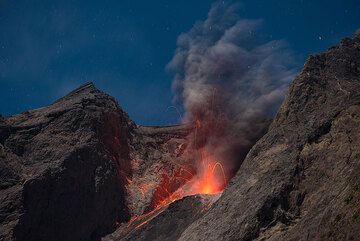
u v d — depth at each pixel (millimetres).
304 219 49719
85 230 81812
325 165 56406
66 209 80688
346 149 56000
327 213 44812
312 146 59594
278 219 53719
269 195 55969
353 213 40656
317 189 54781
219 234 56500
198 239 58719
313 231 45500
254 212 55375
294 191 55750
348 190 45125
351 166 52375
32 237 75750
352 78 69375
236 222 56406
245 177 62938
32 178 78938
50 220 78438
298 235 47625
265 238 52500
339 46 76250
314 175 56438
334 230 41281
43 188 79250
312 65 71062
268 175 59562
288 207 54719
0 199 76562
